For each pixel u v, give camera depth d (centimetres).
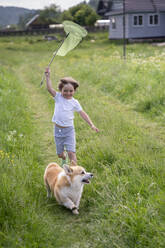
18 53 3109
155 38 3344
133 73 1258
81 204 411
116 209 364
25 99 1041
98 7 4619
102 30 4875
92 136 650
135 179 430
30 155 556
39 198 399
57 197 392
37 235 321
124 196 391
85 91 1080
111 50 2456
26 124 764
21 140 626
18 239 307
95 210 391
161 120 771
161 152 544
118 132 641
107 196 395
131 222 335
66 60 2123
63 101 447
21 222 335
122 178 434
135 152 518
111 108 876
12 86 1216
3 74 1487
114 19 3594
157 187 398
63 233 348
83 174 375
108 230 337
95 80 1323
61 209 401
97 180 450
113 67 1458
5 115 764
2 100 913
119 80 1195
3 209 345
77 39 444
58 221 374
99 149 542
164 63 1398
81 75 1441
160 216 339
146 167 461
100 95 1113
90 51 2650
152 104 880
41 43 3944
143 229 324
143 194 394
